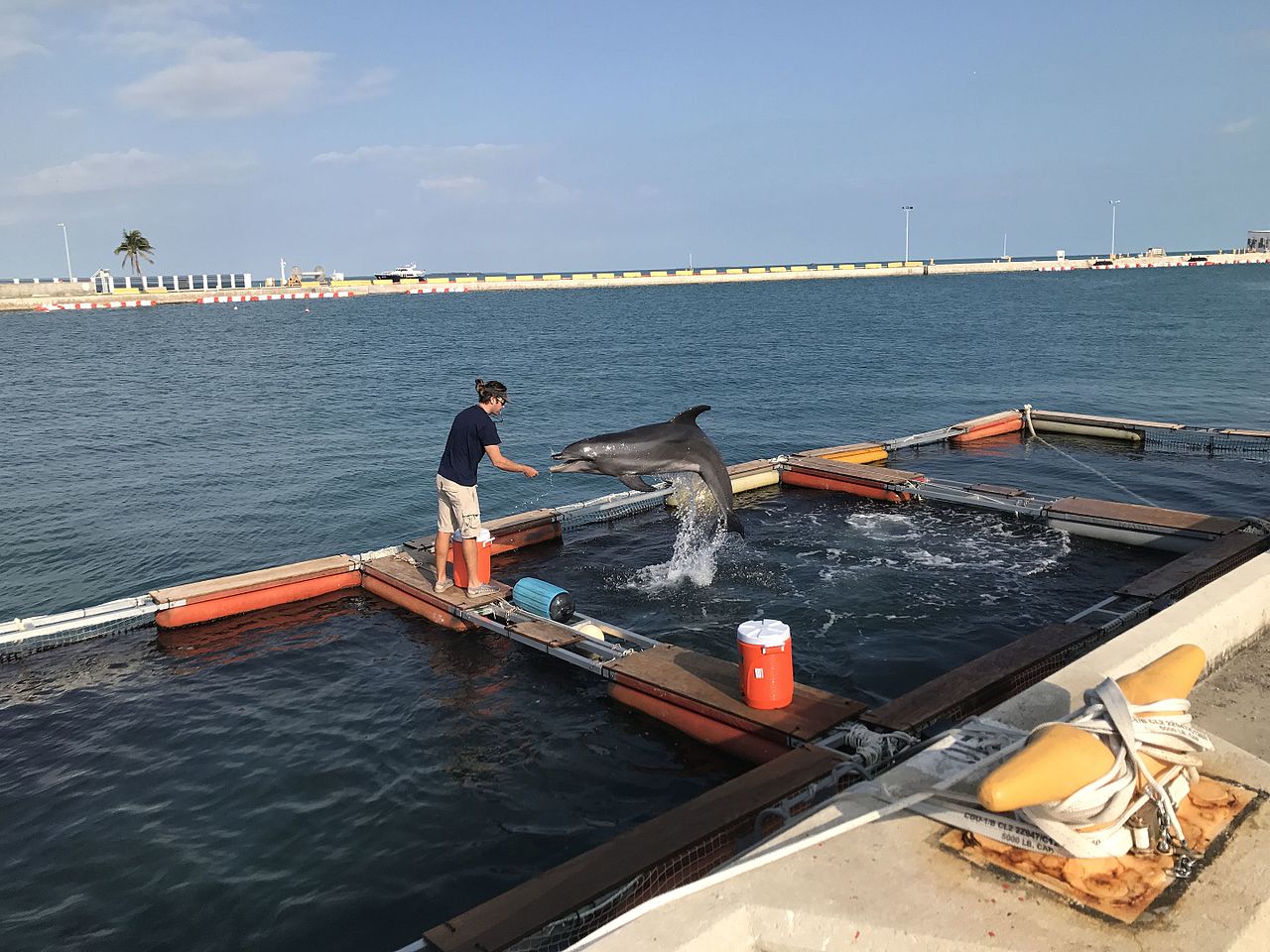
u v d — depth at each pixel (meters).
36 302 101.44
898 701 7.30
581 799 6.98
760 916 3.08
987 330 50.66
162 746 8.02
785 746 7.04
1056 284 109.94
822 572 11.71
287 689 9.05
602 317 73.06
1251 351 37.16
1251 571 5.79
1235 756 3.88
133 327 71.19
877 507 14.80
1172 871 3.18
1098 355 37.53
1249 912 2.96
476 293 151.38
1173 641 4.94
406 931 5.61
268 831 6.69
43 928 5.72
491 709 8.47
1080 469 17.89
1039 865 3.24
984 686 7.47
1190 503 15.20
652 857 5.18
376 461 20.14
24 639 10.02
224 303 114.00
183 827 6.78
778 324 59.50
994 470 18.09
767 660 7.26
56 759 7.85
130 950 5.52
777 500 15.50
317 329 65.31
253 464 20.06
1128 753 3.34
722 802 5.74
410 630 10.47
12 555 14.10
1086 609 10.12
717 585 11.41
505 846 6.43
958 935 2.89
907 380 32.31
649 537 13.68
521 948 4.55
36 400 30.88
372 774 7.45
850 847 3.39
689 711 7.79
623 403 28.39
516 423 24.92
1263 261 172.12
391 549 12.43
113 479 18.89
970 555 12.16
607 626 9.77
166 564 13.66
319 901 5.90
